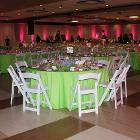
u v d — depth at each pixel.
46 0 7.88
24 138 3.44
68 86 4.50
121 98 4.92
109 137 3.44
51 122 3.98
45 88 4.52
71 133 3.58
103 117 4.18
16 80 4.75
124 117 4.18
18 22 19.39
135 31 21.56
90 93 4.36
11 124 3.92
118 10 11.66
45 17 16.05
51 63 5.11
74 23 23.62
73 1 9.73
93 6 11.55
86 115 4.28
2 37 19.62
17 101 5.16
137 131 3.62
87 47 10.61
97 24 24.09
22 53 9.00
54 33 22.61
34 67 5.00
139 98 5.31
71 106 4.45
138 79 7.33
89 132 3.61
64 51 10.33
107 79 5.07
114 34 23.33
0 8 8.76
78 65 4.87
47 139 3.40
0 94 5.70
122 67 5.92
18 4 8.07
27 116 4.26
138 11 12.55
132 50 9.80
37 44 13.24
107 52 9.02
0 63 8.55
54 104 4.59
